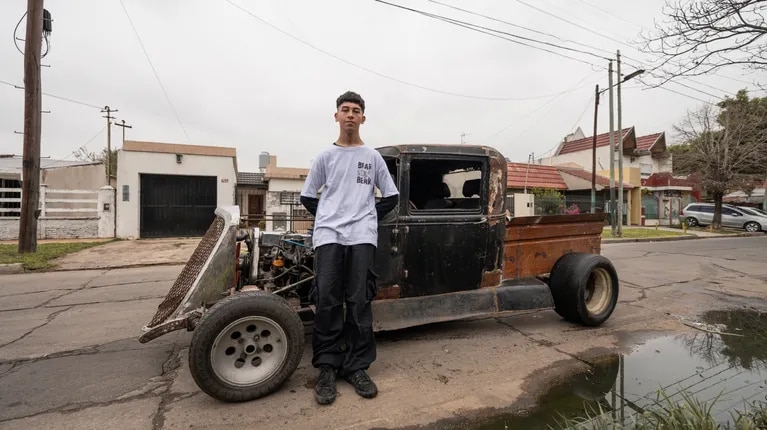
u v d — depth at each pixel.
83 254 9.52
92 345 3.65
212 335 2.43
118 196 12.88
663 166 28.45
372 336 2.82
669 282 6.68
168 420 2.36
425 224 3.35
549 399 2.65
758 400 2.61
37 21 8.58
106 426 2.30
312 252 3.35
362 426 2.31
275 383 2.62
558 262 4.22
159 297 5.58
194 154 13.82
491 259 3.72
